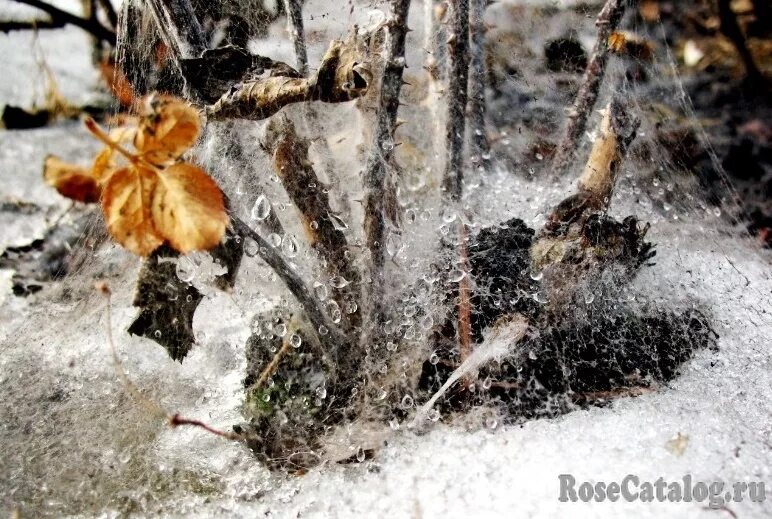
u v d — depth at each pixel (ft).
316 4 1.46
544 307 1.32
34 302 1.54
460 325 1.29
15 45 2.31
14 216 1.73
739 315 1.41
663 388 1.30
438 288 1.32
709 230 1.60
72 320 1.49
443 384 1.28
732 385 1.31
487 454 1.24
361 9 1.41
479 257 1.35
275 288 1.33
